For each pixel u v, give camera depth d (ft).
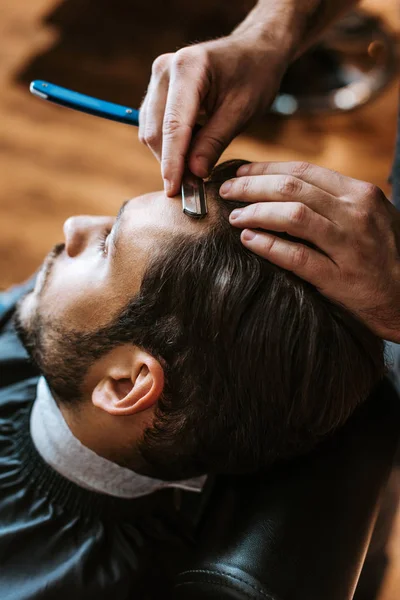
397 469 2.72
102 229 2.31
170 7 7.02
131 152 6.00
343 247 1.89
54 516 2.39
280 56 2.57
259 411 2.00
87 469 2.33
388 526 2.88
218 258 1.96
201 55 2.26
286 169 2.07
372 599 3.00
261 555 1.95
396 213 2.03
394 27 7.08
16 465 2.49
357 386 2.03
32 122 6.01
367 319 2.01
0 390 2.93
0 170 5.66
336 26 6.72
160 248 2.01
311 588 1.90
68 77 6.39
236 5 7.00
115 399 2.10
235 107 2.38
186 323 1.97
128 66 6.58
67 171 5.76
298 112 6.42
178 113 2.12
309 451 2.27
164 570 2.46
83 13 6.88
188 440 2.09
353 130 6.45
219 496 2.30
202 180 2.14
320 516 2.09
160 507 2.51
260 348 1.93
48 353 2.22
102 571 2.34
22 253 5.26
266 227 1.91
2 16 6.72
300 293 1.94
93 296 2.11
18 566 2.30
